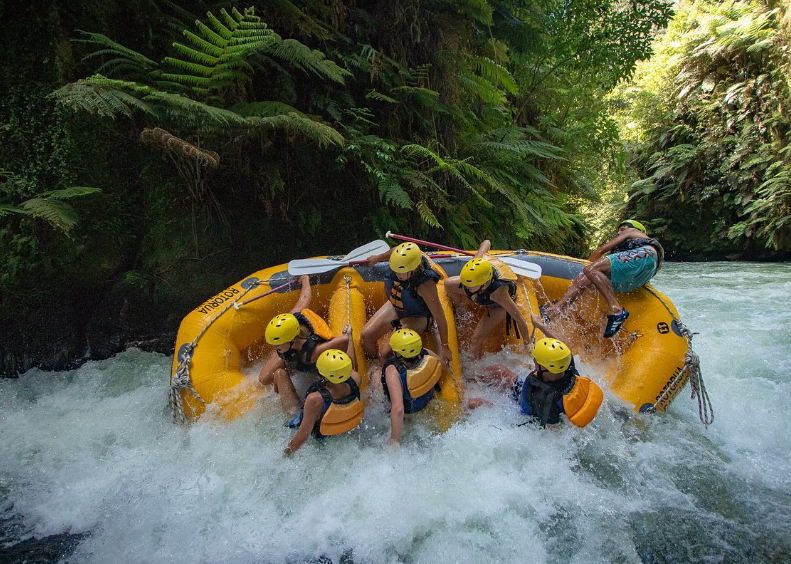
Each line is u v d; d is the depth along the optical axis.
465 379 3.87
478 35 7.55
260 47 4.47
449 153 6.63
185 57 4.65
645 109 17.97
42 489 2.89
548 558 2.41
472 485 2.87
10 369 4.04
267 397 3.52
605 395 3.74
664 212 17.98
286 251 5.27
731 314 6.17
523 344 4.05
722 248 16.55
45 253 4.04
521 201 7.53
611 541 2.49
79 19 4.07
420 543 2.52
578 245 12.40
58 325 4.20
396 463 3.04
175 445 3.29
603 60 9.40
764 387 4.05
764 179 15.16
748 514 2.65
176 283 4.64
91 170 4.16
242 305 3.89
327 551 2.48
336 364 2.99
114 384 4.09
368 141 5.30
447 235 6.61
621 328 4.11
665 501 2.76
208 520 2.67
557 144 10.45
